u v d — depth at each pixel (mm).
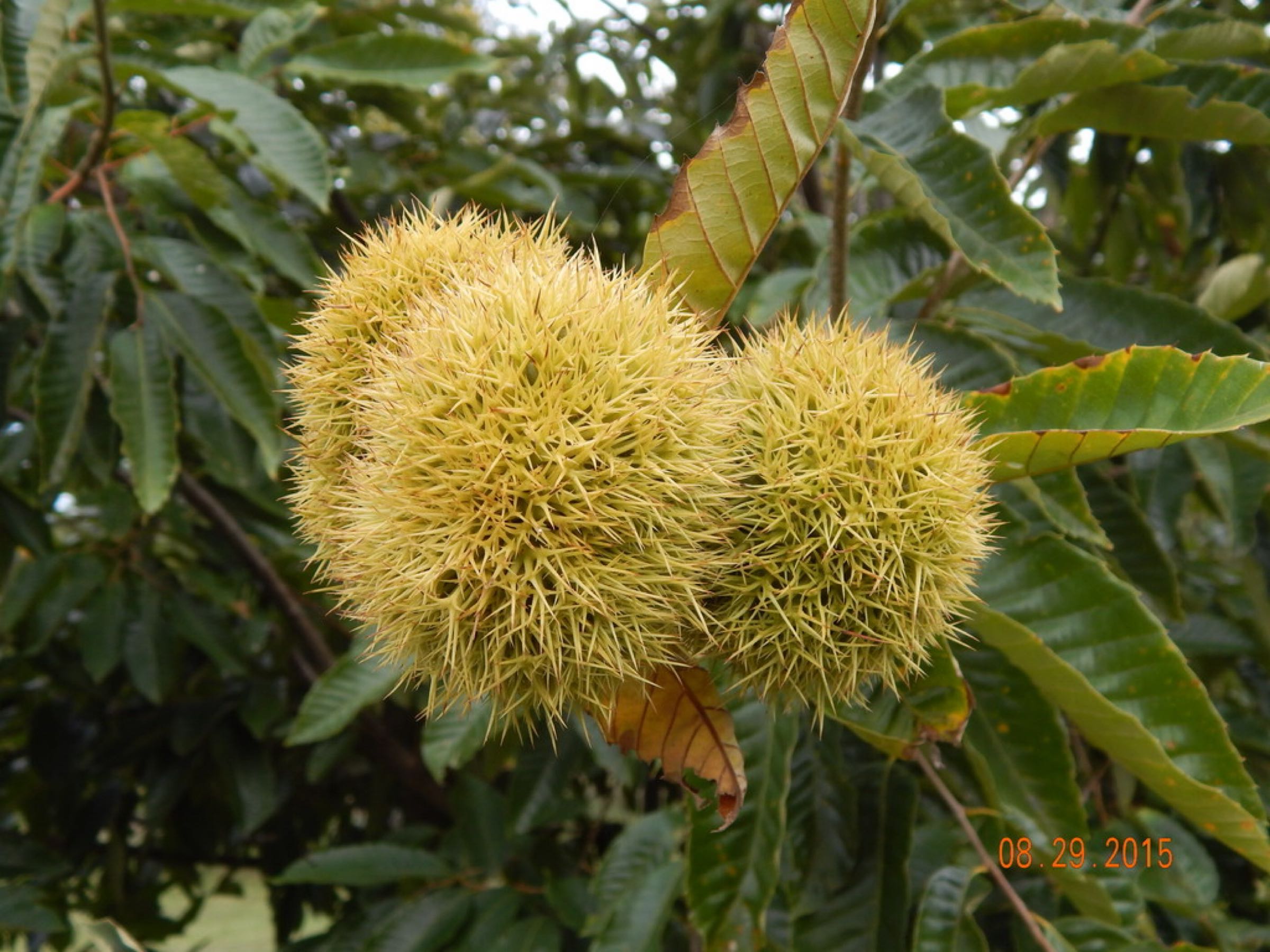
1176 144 571
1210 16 468
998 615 329
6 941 594
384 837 655
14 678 752
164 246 513
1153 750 327
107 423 517
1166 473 488
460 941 548
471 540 256
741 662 293
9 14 423
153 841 800
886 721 323
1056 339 420
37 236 485
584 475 256
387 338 293
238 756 672
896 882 401
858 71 378
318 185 458
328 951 559
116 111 449
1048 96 425
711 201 310
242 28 722
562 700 267
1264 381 312
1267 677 652
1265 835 327
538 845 660
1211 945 517
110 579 635
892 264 455
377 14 729
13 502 561
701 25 813
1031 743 387
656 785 730
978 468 297
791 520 280
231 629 655
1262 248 615
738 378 301
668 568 262
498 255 303
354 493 286
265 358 502
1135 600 360
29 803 794
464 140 833
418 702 657
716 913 371
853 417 281
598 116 951
